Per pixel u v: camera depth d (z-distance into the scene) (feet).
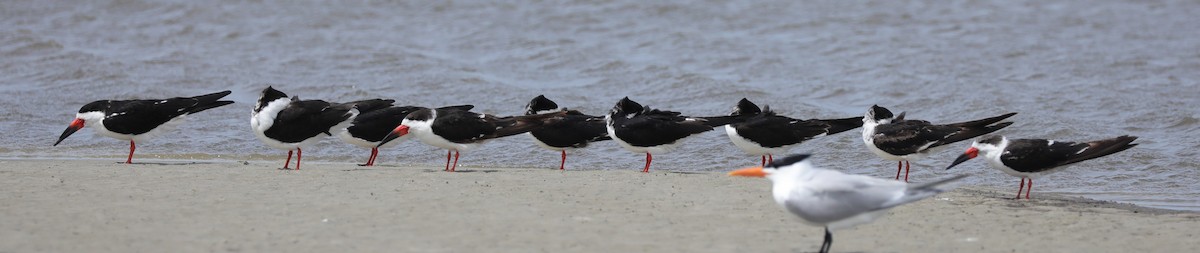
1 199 40.70
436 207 40.57
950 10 106.63
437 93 78.38
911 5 108.06
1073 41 94.84
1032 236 38.17
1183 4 109.70
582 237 36.04
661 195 44.32
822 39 95.76
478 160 59.88
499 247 34.37
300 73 84.94
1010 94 75.87
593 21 103.04
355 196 42.65
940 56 89.30
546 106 58.18
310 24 102.06
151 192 42.88
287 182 46.09
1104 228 39.91
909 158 50.24
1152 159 57.98
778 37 97.25
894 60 88.17
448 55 90.89
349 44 93.76
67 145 61.82
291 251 33.32
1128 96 74.23
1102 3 110.42
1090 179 54.08
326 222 37.60
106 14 105.70
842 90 79.25
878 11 105.60
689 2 108.58
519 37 96.78
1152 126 66.64
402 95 77.92
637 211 40.81
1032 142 45.73
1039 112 70.33
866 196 32.68
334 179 47.21
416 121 52.01
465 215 39.22
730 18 103.76
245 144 62.90
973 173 55.57
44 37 93.50
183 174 48.03
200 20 103.45
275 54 91.15
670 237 36.32
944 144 49.11
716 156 60.64
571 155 60.85
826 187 32.81
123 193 42.50
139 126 52.95
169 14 104.99
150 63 87.71
